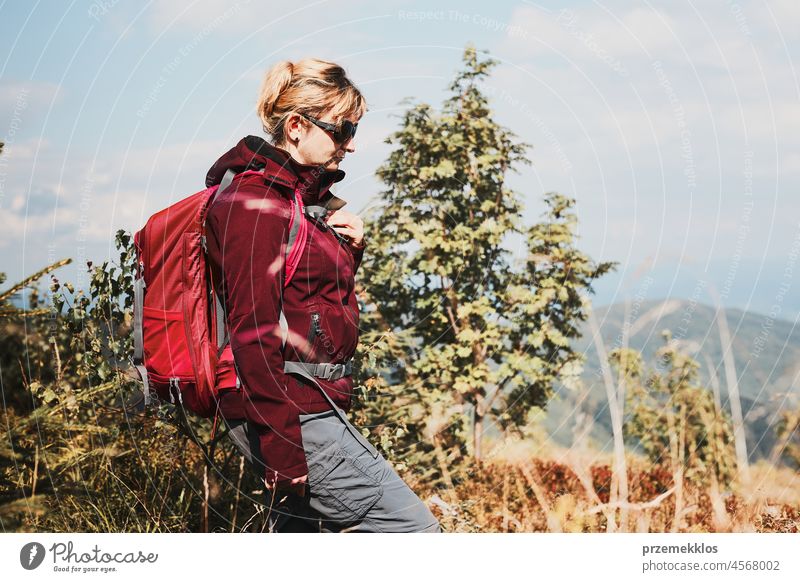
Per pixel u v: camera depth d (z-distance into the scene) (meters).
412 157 4.77
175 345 2.00
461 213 4.91
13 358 3.29
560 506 3.39
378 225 4.75
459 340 4.77
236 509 2.95
